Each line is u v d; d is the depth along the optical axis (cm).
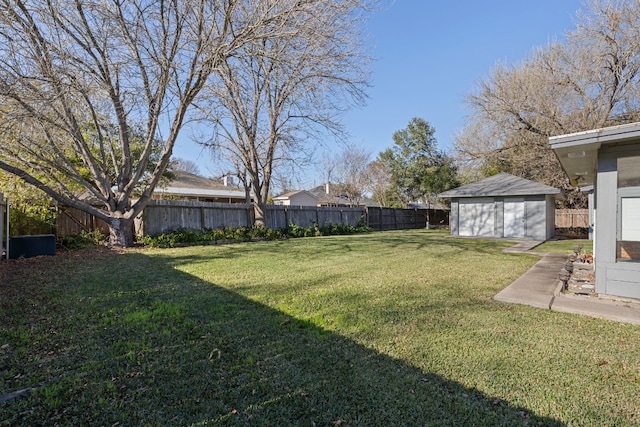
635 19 1320
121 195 950
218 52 764
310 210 1645
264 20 726
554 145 433
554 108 1519
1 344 281
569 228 1773
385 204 2878
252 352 276
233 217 1326
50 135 764
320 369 249
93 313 365
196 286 496
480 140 1894
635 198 415
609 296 429
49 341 289
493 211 1456
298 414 197
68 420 187
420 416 197
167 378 233
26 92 631
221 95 1128
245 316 364
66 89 679
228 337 306
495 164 1873
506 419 195
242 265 684
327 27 789
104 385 222
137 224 1051
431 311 384
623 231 423
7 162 834
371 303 414
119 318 350
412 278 561
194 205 1185
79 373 237
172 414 195
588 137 410
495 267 666
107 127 904
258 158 1355
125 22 721
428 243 1145
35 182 791
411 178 2683
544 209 1339
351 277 568
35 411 194
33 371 239
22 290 459
